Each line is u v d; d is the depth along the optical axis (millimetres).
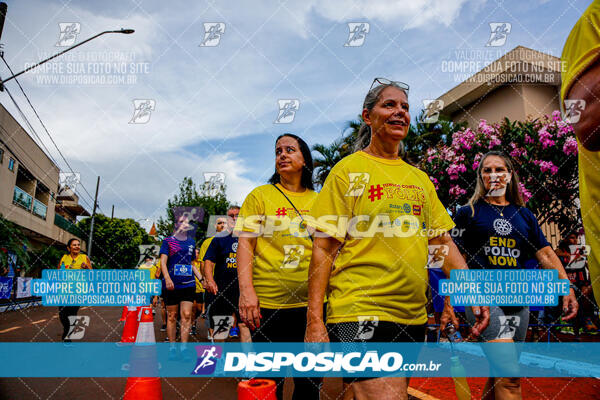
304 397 2361
